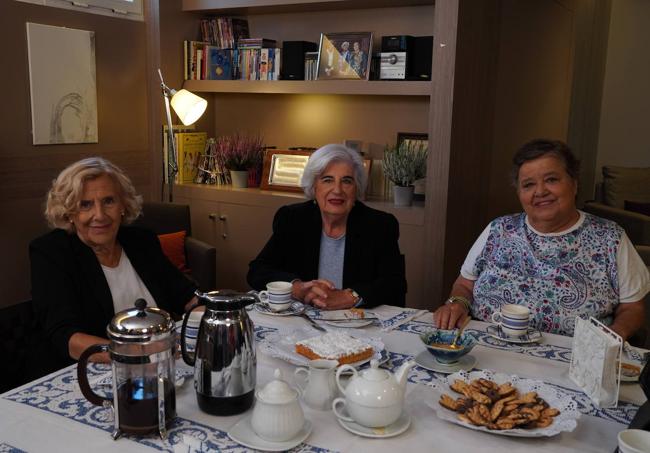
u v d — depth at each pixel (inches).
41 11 129.2
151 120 157.8
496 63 139.2
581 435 46.0
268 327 69.3
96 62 142.5
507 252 76.8
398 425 46.4
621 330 68.6
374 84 130.1
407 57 127.7
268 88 145.9
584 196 232.5
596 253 73.2
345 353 56.6
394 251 87.2
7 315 96.9
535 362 60.2
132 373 44.1
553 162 72.2
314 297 76.8
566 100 198.2
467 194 132.5
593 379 52.1
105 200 71.0
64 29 133.6
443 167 120.6
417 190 138.3
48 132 132.6
